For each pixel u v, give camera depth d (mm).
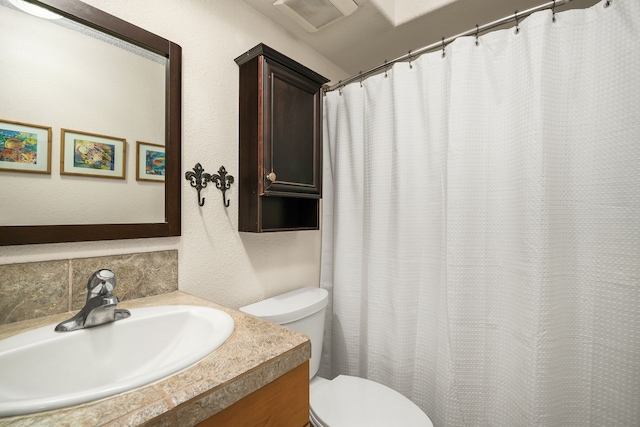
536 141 935
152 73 924
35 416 386
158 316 741
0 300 669
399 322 1261
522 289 979
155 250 940
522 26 993
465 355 1083
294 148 1185
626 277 857
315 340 1212
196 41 1047
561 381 941
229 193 1144
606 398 887
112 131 846
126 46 873
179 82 980
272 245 1327
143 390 444
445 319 1124
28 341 578
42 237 719
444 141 1149
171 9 980
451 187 1092
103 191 831
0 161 676
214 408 464
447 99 1129
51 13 744
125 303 840
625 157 852
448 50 1132
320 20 1313
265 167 1065
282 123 1136
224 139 1126
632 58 832
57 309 745
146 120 910
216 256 1106
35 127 723
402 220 1257
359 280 1455
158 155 935
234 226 1163
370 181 1362
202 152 1060
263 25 1289
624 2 842
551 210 935
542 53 930
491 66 1062
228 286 1148
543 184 923
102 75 828
